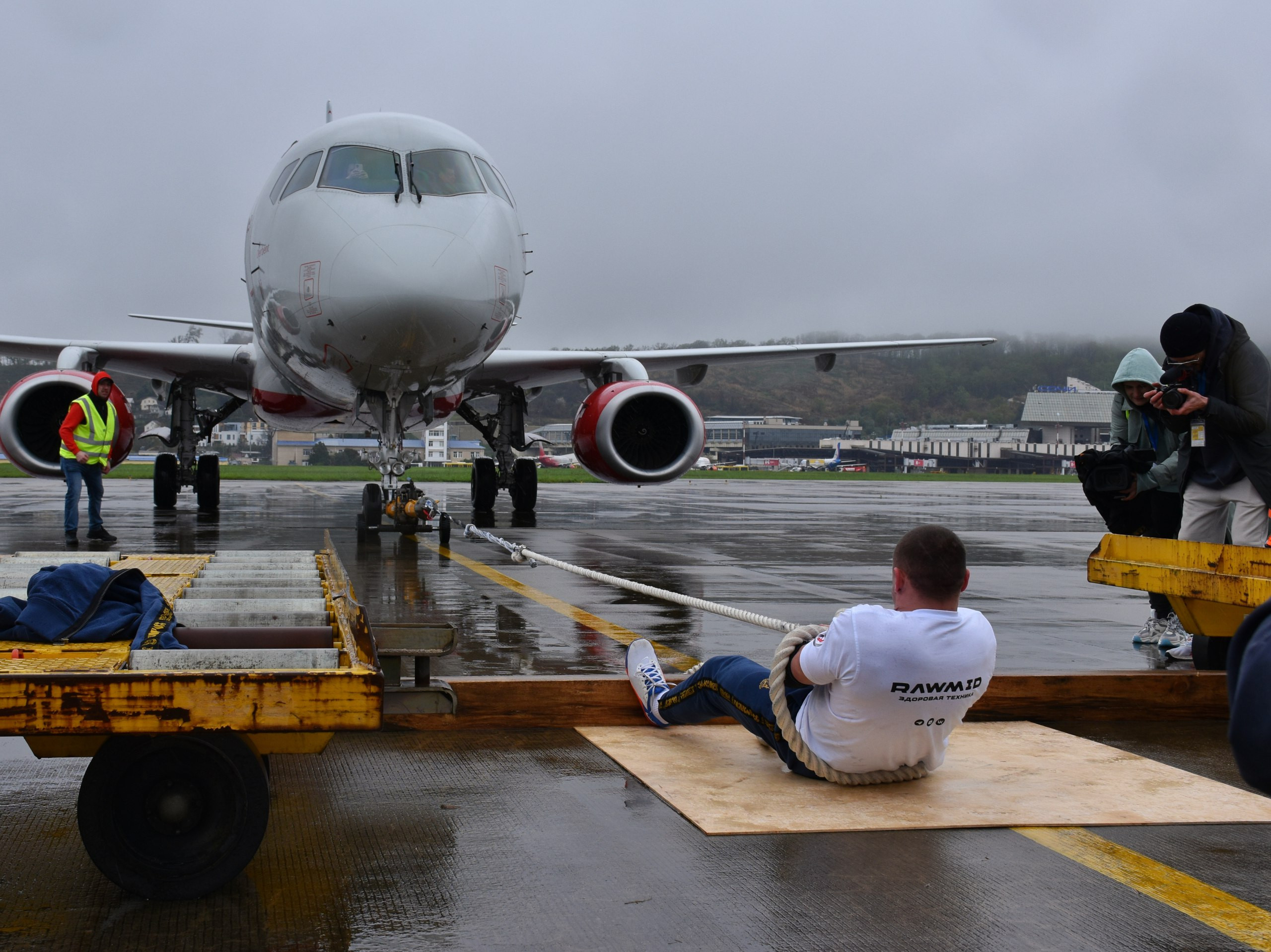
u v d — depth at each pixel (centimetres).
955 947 235
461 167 990
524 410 1584
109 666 279
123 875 256
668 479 1298
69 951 231
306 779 351
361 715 261
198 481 1540
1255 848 297
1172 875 277
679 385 1706
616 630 619
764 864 281
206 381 1509
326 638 329
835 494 3169
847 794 336
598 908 254
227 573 464
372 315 891
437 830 305
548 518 1695
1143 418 645
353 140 974
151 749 256
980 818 316
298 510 1761
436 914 251
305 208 948
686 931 243
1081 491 3838
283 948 233
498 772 360
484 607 708
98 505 1092
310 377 1080
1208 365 532
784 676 335
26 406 1229
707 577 898
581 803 329
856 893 264
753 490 3488
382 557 1009
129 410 1159
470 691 410
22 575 432
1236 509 553
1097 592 865
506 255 962
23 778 346
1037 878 274
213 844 259
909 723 325
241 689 256
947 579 321
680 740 399
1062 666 547
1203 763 383
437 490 2789
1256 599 448
